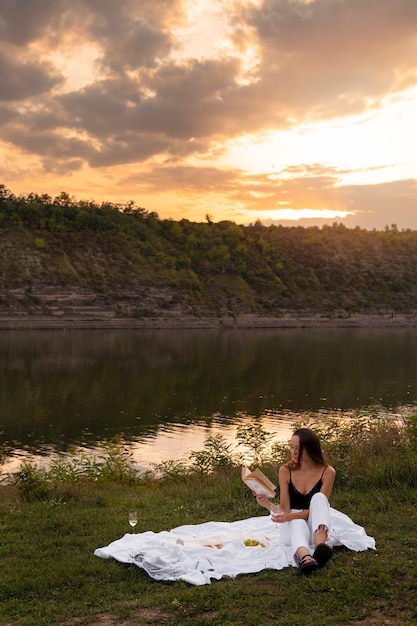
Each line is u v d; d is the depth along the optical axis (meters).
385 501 9.03
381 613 5.48
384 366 79.81
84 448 32.00
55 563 7.15
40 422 40.53
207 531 7.93
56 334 132.88
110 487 14.59
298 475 6.96
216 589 6.07
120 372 71.81
